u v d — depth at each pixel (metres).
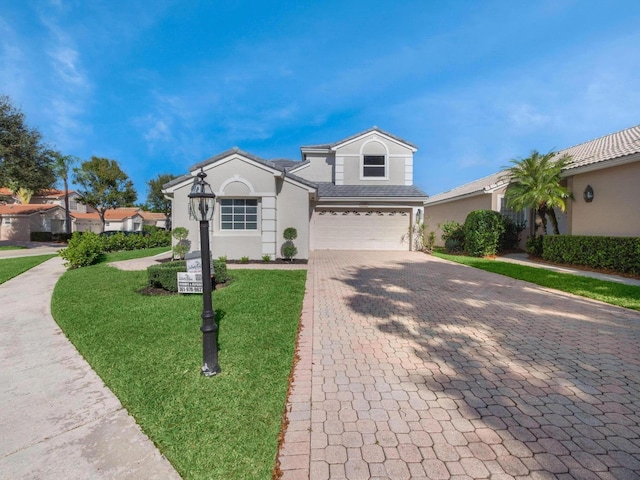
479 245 14.05
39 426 2.63
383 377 3.44
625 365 3.72
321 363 3.77
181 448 2.34
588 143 16.17
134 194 38.16
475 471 2.14
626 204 10.20
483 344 4.34
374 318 5.48
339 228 17.17
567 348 4.20
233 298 6.47
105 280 8.42
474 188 18.56
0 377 3.45
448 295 7.12
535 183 12.44
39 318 5.48
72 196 43.25
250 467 2.18
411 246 16.94
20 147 20.09
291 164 20.75
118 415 2.77
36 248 21.72
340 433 2.54
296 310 5.70
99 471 2.14
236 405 2.87
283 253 12.24
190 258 7.09
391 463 2.22
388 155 17.77
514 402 2.96
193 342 4.26
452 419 2.71
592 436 2.50
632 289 7.51
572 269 10.64
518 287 7.95
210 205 3.43
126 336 4.48
